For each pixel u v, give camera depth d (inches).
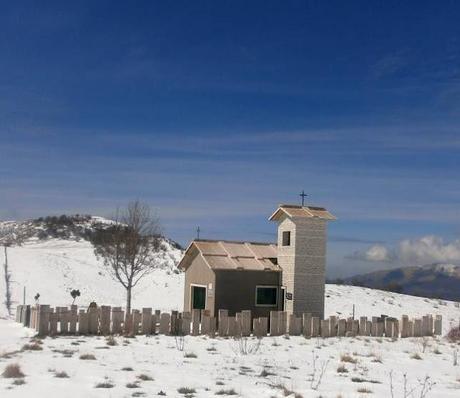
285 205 1253.7
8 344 840.3
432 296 2460.6
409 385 609.6
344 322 1133.7
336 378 629.3
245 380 581.0
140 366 642.2
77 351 757.3
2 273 1953.7
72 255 2522.1
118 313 1006.4
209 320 1039.6
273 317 1080.2
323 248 1243.2
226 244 1280.8
